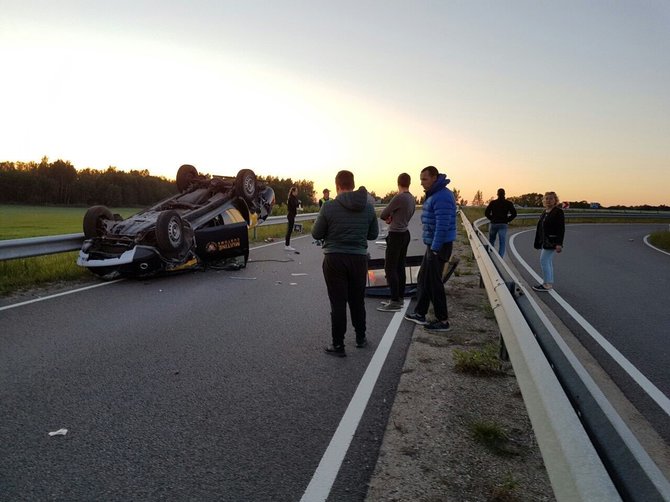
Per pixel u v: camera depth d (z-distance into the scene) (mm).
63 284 8930
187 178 13375
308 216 26406
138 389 4242
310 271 10859
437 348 5527
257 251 14453
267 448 3299
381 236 18250
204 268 10711
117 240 9234
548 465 1950
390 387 4391
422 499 2758
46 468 3012
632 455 1670
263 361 5016
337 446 3340
